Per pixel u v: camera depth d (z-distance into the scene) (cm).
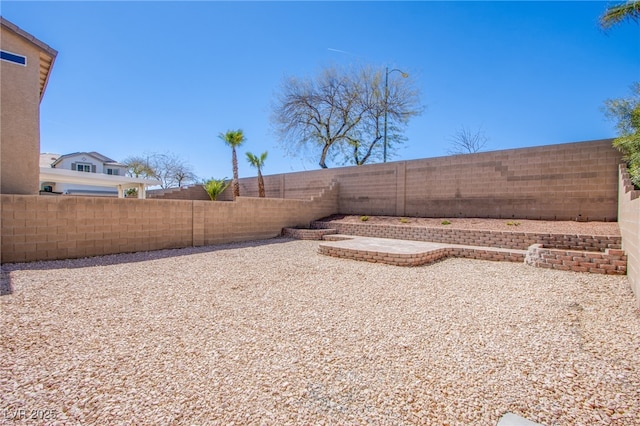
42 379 238
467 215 1208
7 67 772
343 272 652
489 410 205
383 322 369
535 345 305
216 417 197
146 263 729
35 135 827
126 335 324
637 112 720
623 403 212
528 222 1020
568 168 987
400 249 809
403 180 1398
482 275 629
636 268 462
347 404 211
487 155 1158
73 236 762
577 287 524
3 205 662
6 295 453
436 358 279
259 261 770
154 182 1588
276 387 231
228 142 1948
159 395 219
